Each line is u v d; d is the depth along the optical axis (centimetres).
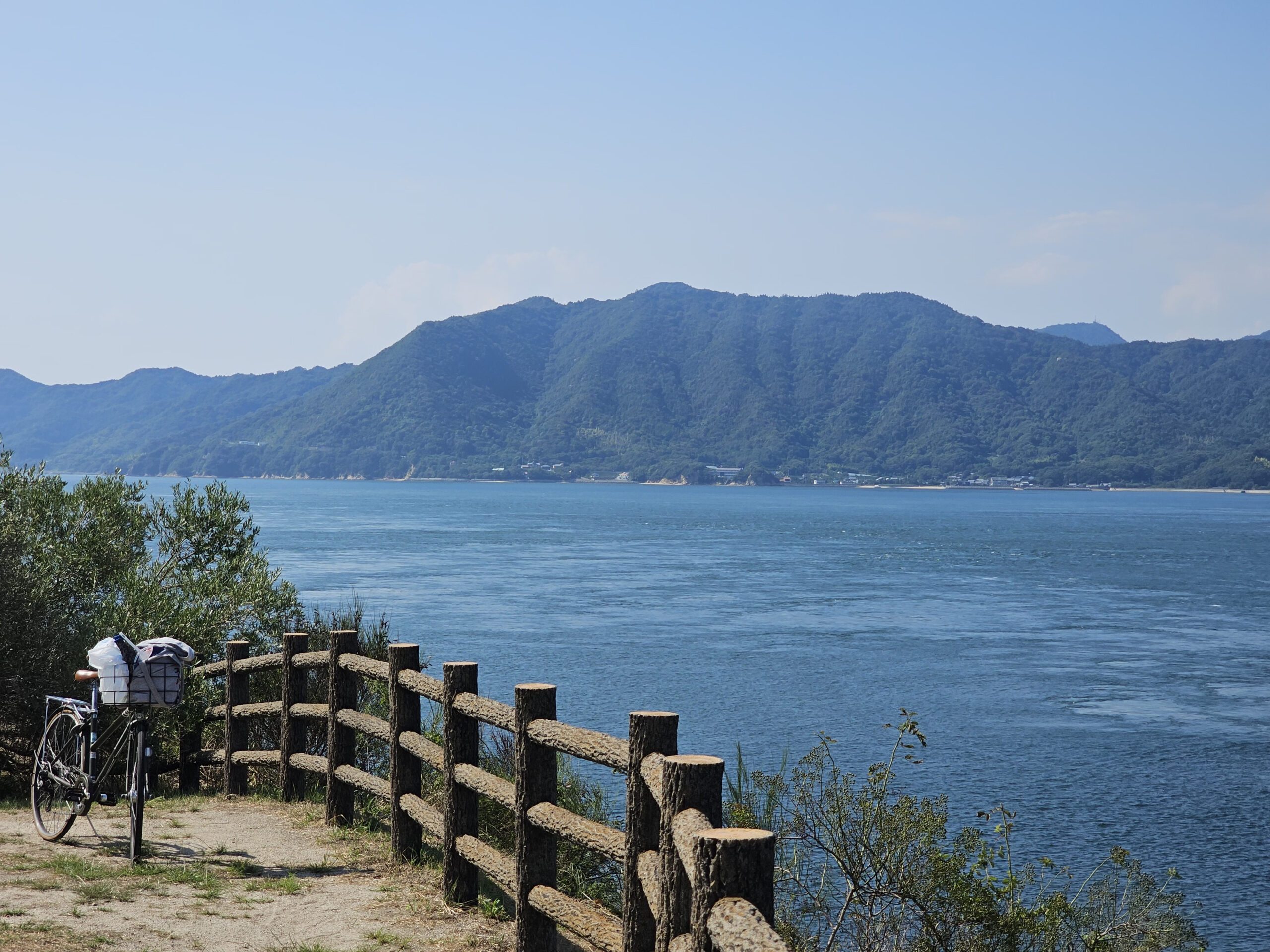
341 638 873
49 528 1285
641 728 448
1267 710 3139
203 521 1399
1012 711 3084
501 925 621
